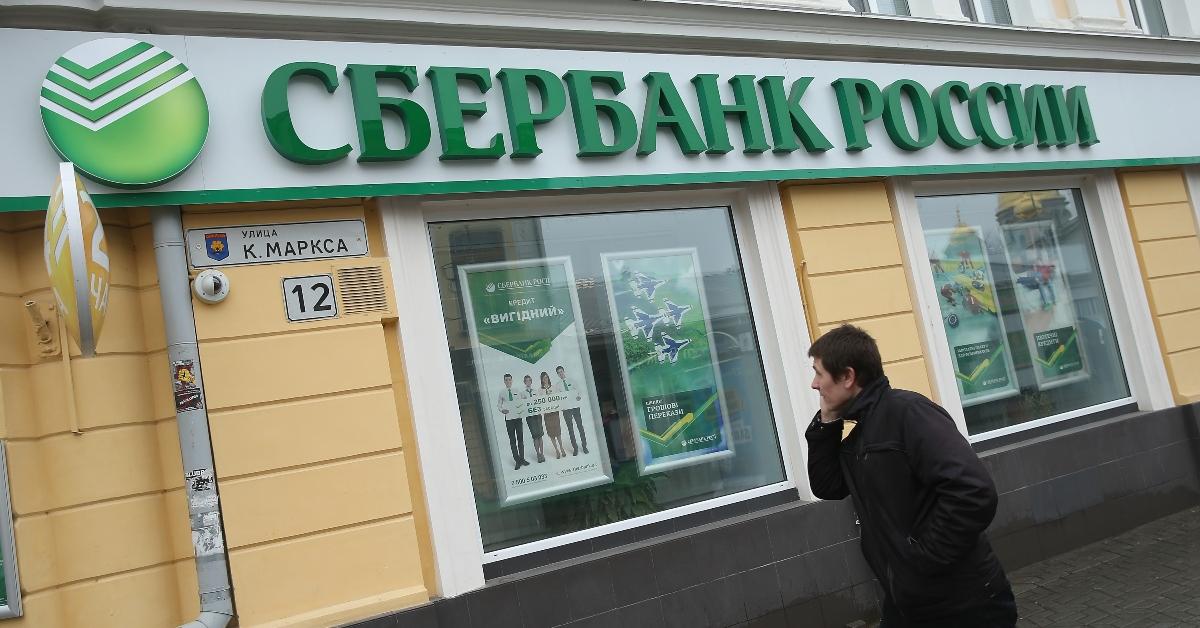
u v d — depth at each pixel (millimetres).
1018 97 6727
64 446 3791
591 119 4988
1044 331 6977
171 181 3939
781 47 5832
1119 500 6637
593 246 5328
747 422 5570
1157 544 6172
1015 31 6742
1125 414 7105
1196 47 7914
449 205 4824
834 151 5852
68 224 3211
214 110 4098
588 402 5102
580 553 4812
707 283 5645
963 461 2492
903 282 6141
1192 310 7543
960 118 6512
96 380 3885
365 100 4387
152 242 4113
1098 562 5953
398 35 4633
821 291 5750
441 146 4590
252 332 4129
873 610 5375
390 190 4410
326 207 4430
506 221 5066
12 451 3701
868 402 2764
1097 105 7273
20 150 3723
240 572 3908
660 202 5535
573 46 5156
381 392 4371
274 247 4258
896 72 6277
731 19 5598
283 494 4059
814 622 5168
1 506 3623
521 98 4809
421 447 4422
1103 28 7637
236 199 4059
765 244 5699
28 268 3877
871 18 6059
